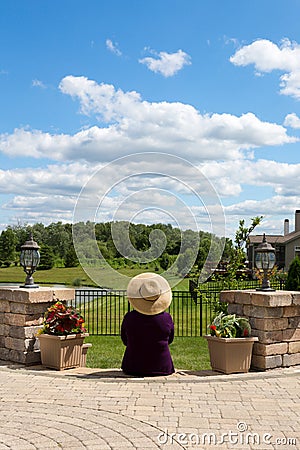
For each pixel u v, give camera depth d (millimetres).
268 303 7641
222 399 6285
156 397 6359
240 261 11039
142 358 7457
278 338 7914
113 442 4746
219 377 7328
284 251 41062
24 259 8445
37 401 6141
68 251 28812
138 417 5535
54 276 26266
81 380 7195
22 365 8062
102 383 7039
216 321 7941
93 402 6105
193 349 10656
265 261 8219
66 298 8586
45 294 8227
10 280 26906
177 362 9117
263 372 7672
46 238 30578
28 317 8125
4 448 4555
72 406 5934
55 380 7199
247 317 8070
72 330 7930
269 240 42094
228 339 7492
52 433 4984
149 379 7230
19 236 32000
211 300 11430
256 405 6043
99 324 15703
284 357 7977
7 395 6398
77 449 4551
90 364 8891
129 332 7512
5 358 8352
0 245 31453
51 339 7789
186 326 13578
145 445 4684
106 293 13312
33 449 4539
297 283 15672
